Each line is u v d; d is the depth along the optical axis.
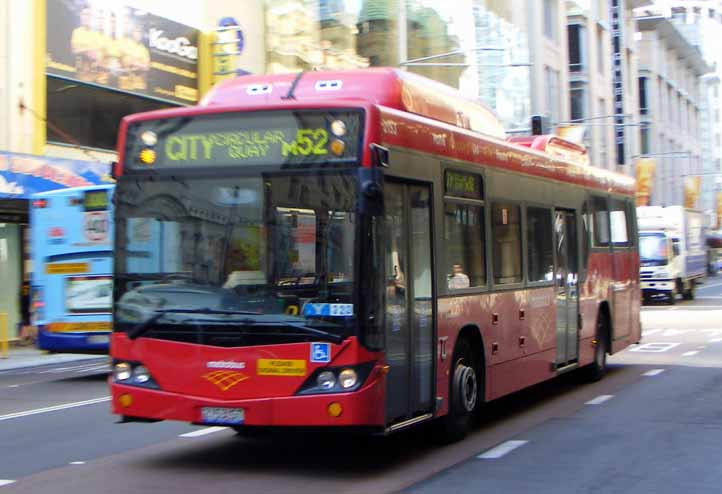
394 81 9.66
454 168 9.91
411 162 8.92
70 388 16.06
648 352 20.50
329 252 8.00
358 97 9.45
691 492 7.72
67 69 25.44
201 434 10.72
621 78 65.38
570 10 58.81
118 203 8.67
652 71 83.00
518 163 11.81
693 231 45.47
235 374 8.12
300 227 8.11
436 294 9.34
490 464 8.88
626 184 17.25
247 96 9.75
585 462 8.95
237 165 8.34
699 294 50.62
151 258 8.52
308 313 8.02
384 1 35.41
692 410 12.15
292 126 8.23
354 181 8.01
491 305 10.73
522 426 11.09
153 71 28.39
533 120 20.98
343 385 7.89
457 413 9.88
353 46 35.41
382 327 8.05
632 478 8.25
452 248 9.80
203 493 7.77
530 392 14.20
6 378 18.20
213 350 8.20
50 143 25.05
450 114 10.73
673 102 91.94
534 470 8.59
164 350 8.37
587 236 14.64
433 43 38.03
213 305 8.25
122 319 8.56
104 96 26.84
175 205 8.48
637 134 71.75
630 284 17.16
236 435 10.62
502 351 11.05
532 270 12.16
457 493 7.73
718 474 8.39
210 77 30.56
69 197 17.72
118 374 8.57
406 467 8.80
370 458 9.23
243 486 8.03
